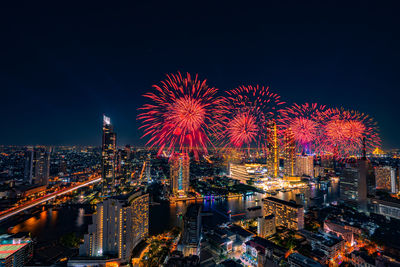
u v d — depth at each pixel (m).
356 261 156.75
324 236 192.12
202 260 171.62
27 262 183.75
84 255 183.00
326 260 162.38
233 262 157.62
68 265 171.12
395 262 141.75
